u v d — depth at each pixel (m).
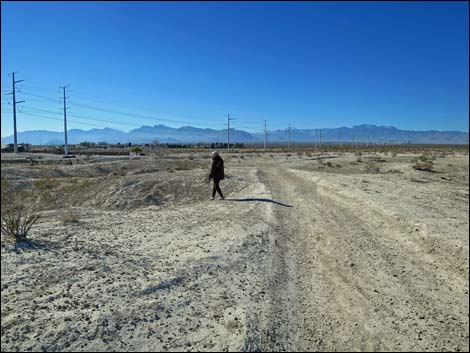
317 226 11.25
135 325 4.88
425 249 8.87
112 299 5.49
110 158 49.91
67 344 4.38
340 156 54.88
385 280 7.15
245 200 15.80
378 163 40.47
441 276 7.38
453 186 22.09
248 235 9.51
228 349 4.49
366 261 8.18
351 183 20.52
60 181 21.81
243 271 7.11
